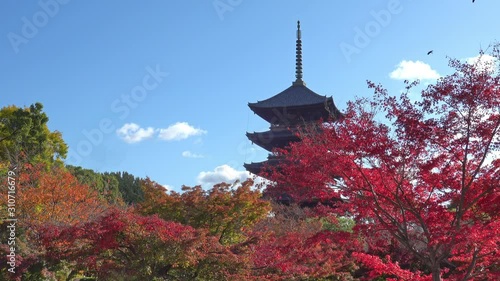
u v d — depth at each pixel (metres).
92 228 15.97
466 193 12.27
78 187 31.00
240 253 18.56
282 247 15.84
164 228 16.02
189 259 15.92
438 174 12.24
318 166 12.95
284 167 14.29
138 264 16.25
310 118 50.09
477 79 11.24
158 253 15.77
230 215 20.80
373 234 13.80
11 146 45.91
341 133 12.34
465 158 11.77
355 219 14.10
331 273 21.53
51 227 16.89
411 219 13.44
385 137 11.86
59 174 32.25
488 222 11.63
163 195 21.30
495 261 13.29
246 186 21.00
